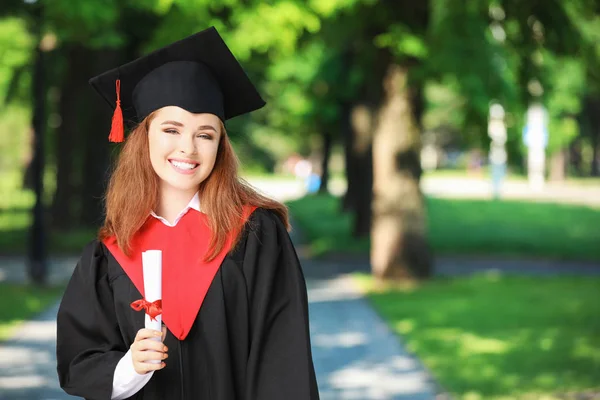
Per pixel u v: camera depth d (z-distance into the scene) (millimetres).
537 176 53344
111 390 2799
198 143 2965
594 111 56375
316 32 15633
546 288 15570
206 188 3010
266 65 15805
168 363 2873
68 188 25906
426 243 16344
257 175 80188
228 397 2887
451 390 7840
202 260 2906
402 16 14383
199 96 3018
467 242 24766
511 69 13992
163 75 3057
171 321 2854
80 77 25266
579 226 29641
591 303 13523
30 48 20109
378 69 16094
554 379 8219
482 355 9461
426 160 106688
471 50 13281
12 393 7723
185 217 2986
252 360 2920
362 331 11156
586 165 79438
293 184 64625
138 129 3051
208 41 3070
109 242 2998
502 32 13727
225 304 2912
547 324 11516
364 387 8062
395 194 16094
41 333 10750
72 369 2902
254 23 13648
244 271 2953
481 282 16422
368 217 25359
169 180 2945
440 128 82188
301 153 89312
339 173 95250
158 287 2709
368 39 15469
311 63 25891
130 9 17141
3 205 37969
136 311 2906
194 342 2889
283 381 2910
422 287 15664
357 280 16812
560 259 21531
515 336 10594
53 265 18469
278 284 3018
